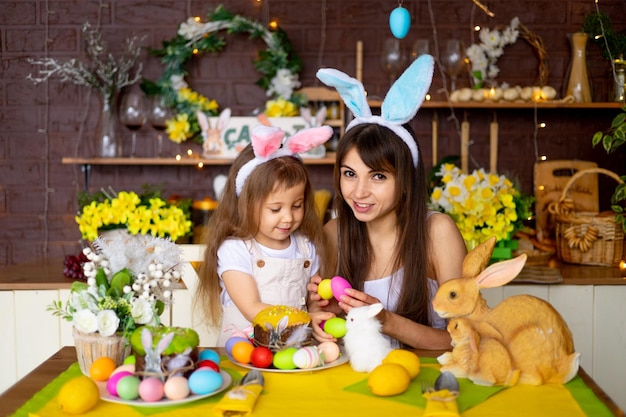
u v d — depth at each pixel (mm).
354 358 1192
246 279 1566
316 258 1677
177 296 2273
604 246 2586
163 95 2953
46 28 3086
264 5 3102
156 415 1004
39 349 2355
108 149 2979
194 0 3096
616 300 2369
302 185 1531
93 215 2502
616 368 2377
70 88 3113
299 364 1177
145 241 1337
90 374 1141
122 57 3062
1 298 2342
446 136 3129
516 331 1133
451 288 1170
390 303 1604
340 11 3096
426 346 1458
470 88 3029
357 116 1531
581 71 2955
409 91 1479
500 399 1054
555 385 1111
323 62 3107
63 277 2457
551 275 2361
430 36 3092
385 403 1043
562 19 3086
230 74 3125
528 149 3129
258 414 999
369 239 1626
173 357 1074
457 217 2402
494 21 3088
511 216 2398
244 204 1550
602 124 3119
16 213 3143
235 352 1223
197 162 2932
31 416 985
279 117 2842
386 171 1443
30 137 3123
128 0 3090
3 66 3094
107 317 1178
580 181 2984
